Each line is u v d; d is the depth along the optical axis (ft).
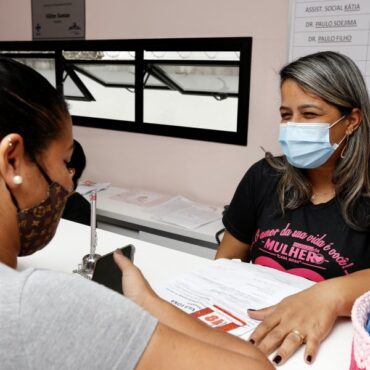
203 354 1.54
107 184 9.40
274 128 7.39
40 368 1.37
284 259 4.41
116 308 1.48
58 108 1.93
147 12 8.32
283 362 2.68
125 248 3.28
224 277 3.72
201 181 8.42
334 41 6.61
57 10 9.43
